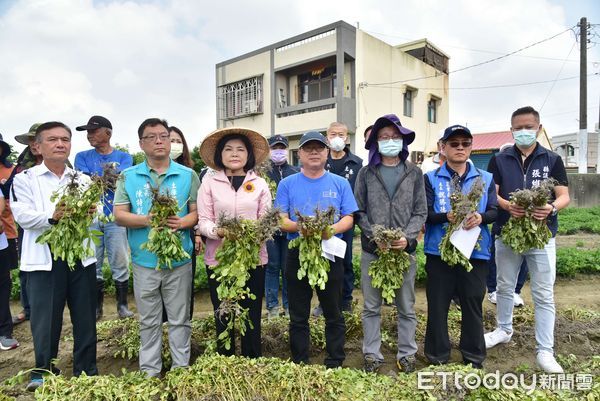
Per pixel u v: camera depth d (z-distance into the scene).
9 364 4.39
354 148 19.25
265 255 3.86
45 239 3.40
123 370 3.43
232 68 22.80
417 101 22.70
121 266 5.55
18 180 3.59
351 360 4.37
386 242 3.61
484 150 24.97
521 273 5.77
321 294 3.82
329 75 19.89
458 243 3.55
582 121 18.92
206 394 2.96
